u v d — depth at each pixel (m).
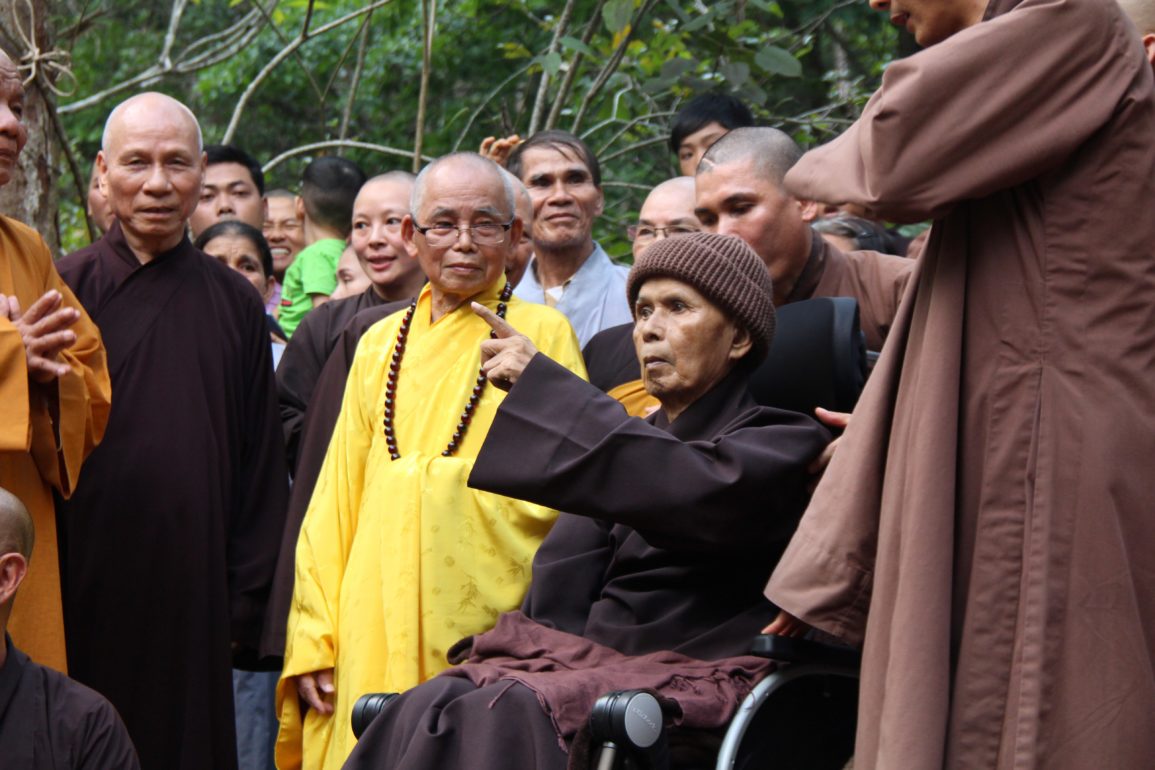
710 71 9.60
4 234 5.37
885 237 7.70
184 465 5.67
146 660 5.59
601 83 9.16
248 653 5.99
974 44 3.44
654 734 3.74
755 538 4.34
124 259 5.84
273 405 6.09
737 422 4.48
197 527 5.66
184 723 5.58
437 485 5.18
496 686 4.02
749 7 9.47
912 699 3.44
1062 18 3.42
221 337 5.90
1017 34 3.43
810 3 11.72
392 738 4.13
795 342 4.71
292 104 13.63
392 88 13.23
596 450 4.29
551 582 4.71
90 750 4.51
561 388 4.43
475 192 5.42
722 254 4.58
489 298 5.50
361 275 7.80
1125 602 3.35
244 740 6.79
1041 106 3.43
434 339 5.45
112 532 5.59
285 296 8.23
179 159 5.80
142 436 5.65
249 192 8.24
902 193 3.48
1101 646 3.35
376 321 5.92
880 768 3.44
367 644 5.15
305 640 5.29
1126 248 3.43
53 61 8.12
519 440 4.39
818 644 4.04
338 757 5.12
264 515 5.94
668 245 4.61
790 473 4.34
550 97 11.61
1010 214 3.54
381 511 5.24
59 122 8.04
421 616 5.12
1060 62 3.42
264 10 10.91
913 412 3.61
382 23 12.73
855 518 3.79
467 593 5.13
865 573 3.78
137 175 5.75
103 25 14.27
